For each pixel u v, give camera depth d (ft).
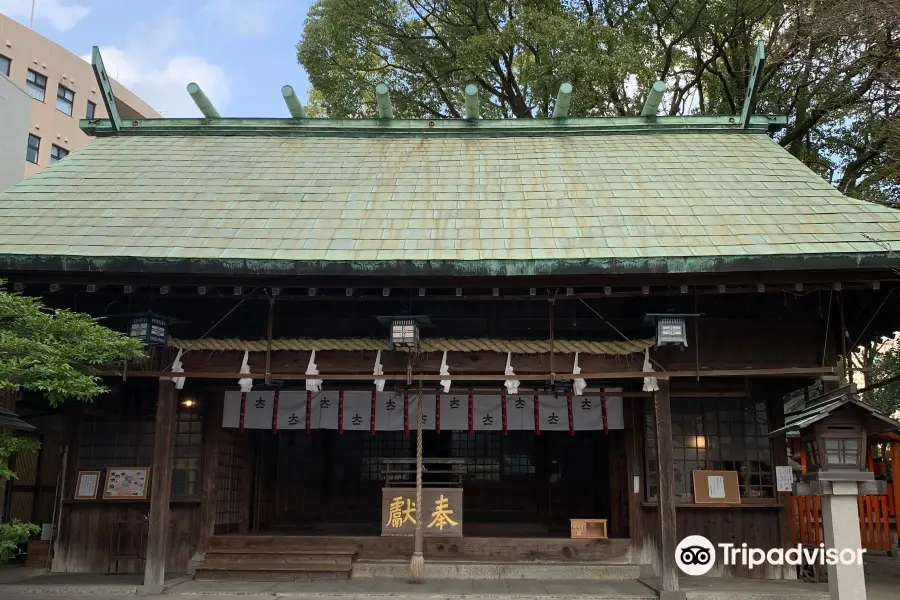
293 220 32.55
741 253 28.35
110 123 43.27
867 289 31.76
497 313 34.83
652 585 31.55
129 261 28.58
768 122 42.68
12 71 104.94
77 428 36.52
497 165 39.19
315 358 31.12
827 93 58.95
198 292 31.55
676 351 32.83
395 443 45.88
